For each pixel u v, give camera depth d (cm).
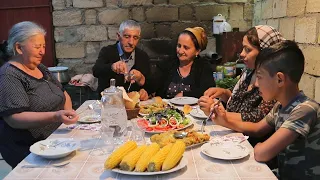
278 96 145
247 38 195
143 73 302
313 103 140
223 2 405
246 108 196
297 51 138
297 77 140
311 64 228
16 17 422
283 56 137
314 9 222
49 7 416
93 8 412
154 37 414
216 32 392
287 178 147
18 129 199
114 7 410
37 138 204
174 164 126
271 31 192
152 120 179
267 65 140
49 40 424
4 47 318
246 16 408
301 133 133
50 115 181
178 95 262
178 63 284
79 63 427
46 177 124
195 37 268
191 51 269
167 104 225
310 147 140
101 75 290
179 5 407
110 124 168
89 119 198
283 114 146
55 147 149
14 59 207
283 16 286
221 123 173
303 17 241
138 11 409
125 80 281
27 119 185
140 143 156
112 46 306
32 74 209
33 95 204
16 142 201
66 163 135
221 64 364
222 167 131
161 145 149
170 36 413
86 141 162
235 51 358
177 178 122
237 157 136
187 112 210
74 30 418
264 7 349
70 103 242
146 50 415
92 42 421
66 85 412
